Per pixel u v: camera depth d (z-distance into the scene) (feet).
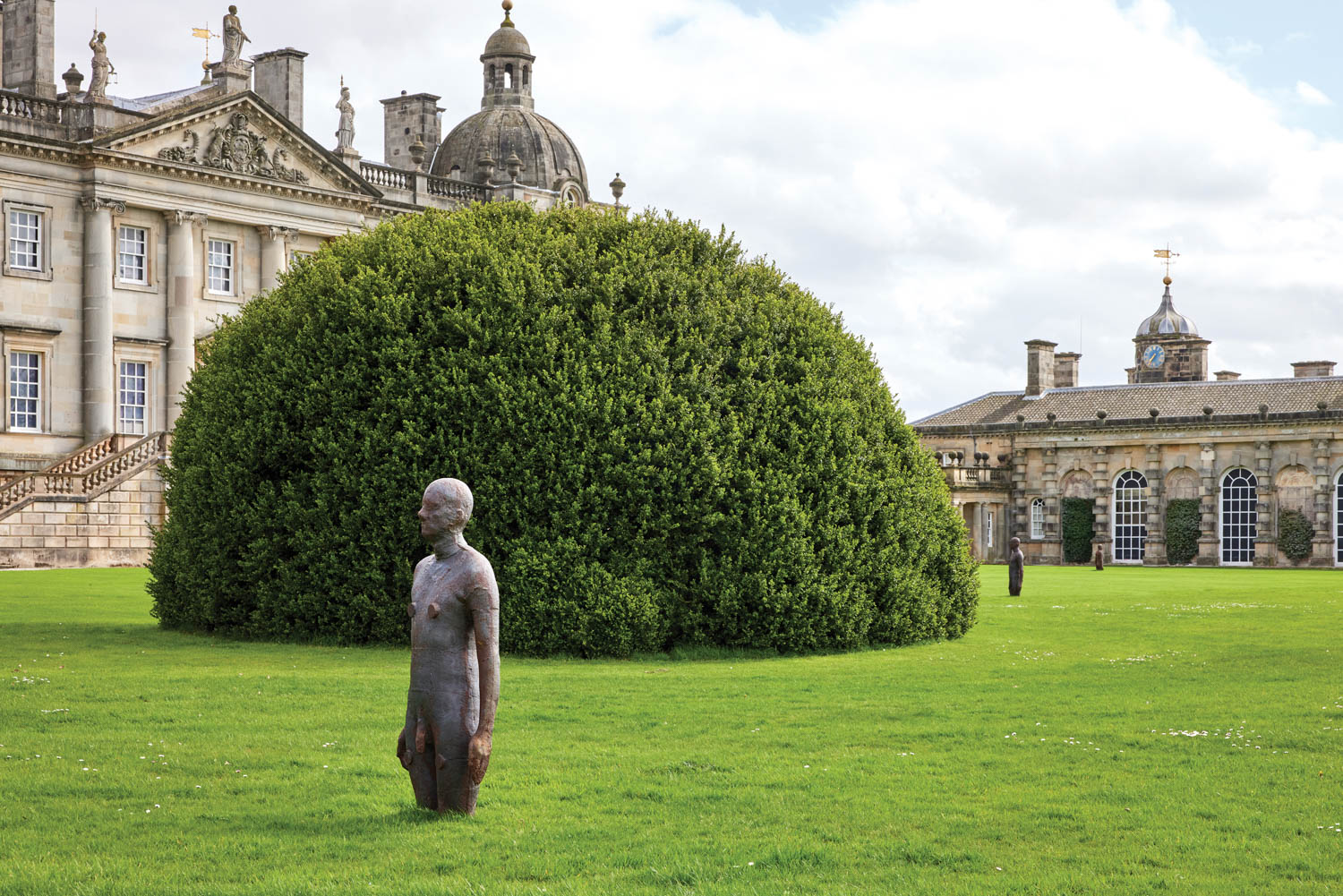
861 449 83.76
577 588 74.59
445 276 81.00
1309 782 40.73
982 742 47.21
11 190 185.26
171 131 199.41
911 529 85.71
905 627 83.92
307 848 33.32
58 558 163.53
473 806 36.19
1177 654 77.00
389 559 77.46
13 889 29.58
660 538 76.84
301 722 50.03
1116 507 283.79
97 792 39.01
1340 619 105.81
